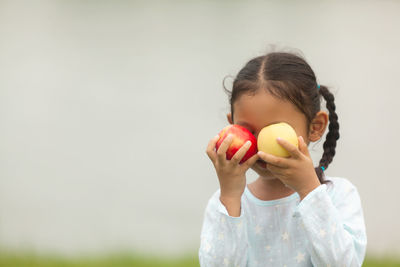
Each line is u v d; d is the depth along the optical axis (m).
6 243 9.27
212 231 3.53
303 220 3.23
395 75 15.77
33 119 16.25
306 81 3.57
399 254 8.27
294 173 3.29
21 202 11.84
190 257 8.09
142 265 7.39
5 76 18.50
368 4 22.72
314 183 3.30
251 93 3.46
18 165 13.80
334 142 4.05
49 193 12.27
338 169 11.91
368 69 16.05
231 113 3.86
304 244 3.48
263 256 3.59
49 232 10.06
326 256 3.18
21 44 21.30
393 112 14.24
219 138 3.51
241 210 3.50
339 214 3.46
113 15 25.38
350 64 16.30
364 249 3.41
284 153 3.31
